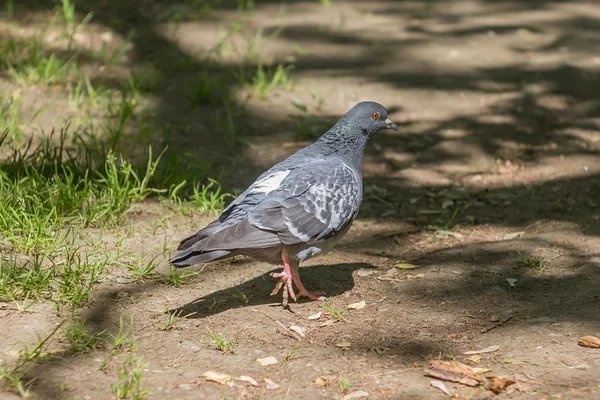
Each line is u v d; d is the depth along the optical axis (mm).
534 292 5672
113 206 6742
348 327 5188
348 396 4309
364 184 8016
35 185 6621
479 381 4441
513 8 12641
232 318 5258
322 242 5484
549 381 4441
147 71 9984
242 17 11805
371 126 5973
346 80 10062
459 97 9750
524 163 8469
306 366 4641
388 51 10930
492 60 10727
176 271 5941
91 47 10375
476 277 5953
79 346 4719
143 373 4480
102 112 8875
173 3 12102
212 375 4449
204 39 10969
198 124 8898
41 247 5977
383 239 6910
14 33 10445
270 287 5809
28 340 4754
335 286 5871
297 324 5227
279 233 5184
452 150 8656
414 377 4523
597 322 5152
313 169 5535
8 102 8688
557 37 11453
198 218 6977
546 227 6984
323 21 11859
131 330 4906
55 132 8328
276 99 9570
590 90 9953
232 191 7652
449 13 12438
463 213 7457
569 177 8102
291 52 10797
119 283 5676
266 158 8328
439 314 5367
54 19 10797
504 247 6500
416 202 7711
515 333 5035
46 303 5242
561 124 9258
